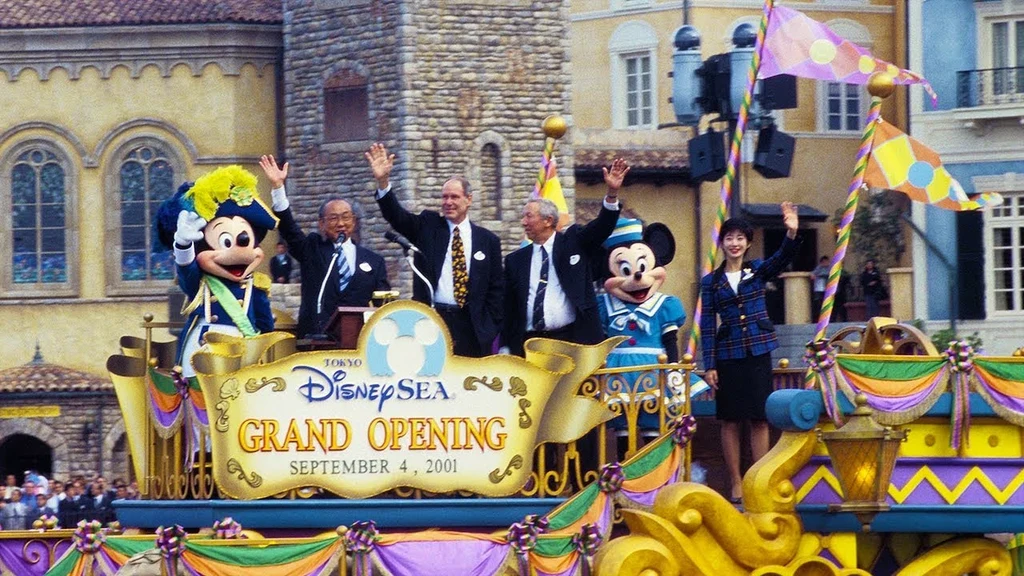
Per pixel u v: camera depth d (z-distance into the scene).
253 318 21.39
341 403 19.50
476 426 19.58
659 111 65.31
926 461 20.19
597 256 22.02
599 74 66.75
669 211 63.03
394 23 61.00
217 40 61.94
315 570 18.91
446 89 61.59
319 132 61.97
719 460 22.25
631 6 66.06
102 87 62.28
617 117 66.25
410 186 60.84
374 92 61.44
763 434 20.97
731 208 29.16
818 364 19.77
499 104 62.22
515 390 19.66
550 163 24.34
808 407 19.69
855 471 19.58
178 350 21.33
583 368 19.77
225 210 21.20
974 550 20.62
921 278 57.50
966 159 58.25
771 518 19.58
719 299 21.09
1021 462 20.23
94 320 61.94
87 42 62.09
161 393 20.80
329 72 61.91
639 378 20.03
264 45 62.41
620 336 20.67
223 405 19.48
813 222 64.62
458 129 61.72
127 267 62.16
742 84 30.23
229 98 62.00
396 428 19.50
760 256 64.19
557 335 21.14
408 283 59.66
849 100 66.19
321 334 22.00
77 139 62.22
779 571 19.64
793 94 30.22
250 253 21.17
